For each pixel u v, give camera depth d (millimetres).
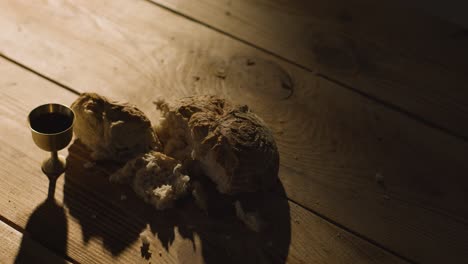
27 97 1258
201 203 1143
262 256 1106
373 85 1418
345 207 1191
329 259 1123
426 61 1499
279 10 1551
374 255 1139
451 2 1744
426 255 1153
